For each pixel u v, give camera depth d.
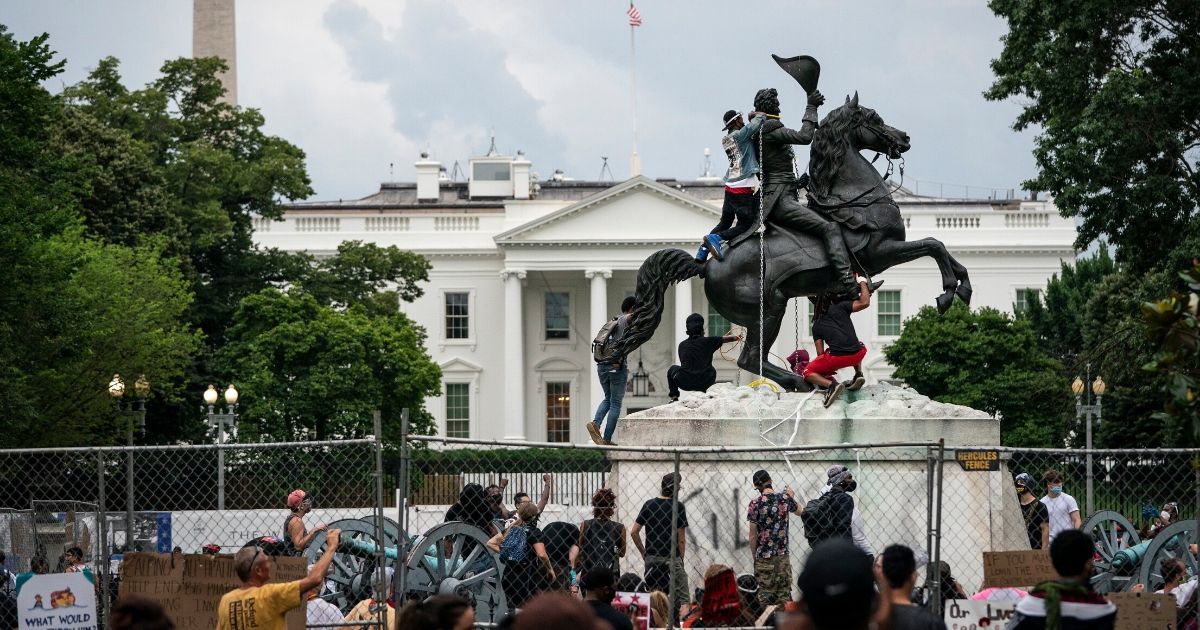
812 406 15.94
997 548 15.37
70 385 40.41
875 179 17.25
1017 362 66.75
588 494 17.22
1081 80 32.62
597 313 89.12
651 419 16.00
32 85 31.41
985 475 15.47
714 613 12.20
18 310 31.55
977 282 90.19
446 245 92.50
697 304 87.62
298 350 59.19
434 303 92.88
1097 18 32.16
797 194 17.61
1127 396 46.12
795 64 17.81
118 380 40.75
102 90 60.84
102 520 12.29
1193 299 10.25
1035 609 8.81
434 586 13.30
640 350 87.12
